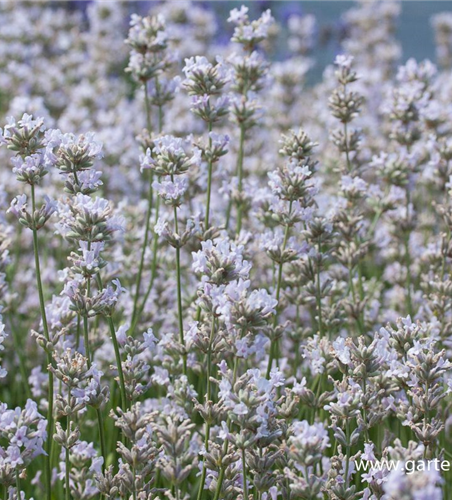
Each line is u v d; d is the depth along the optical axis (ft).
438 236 27.61
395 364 14.71
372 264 30.91
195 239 21.39
